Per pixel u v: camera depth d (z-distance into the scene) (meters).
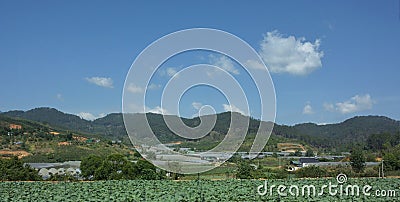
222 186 34.19
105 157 47.78
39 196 30.12
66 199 28.70
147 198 28.55
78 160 59.62
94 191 32.38
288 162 50.16
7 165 47.47
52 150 67.75
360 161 50.38
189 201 27.52
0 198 29.12
